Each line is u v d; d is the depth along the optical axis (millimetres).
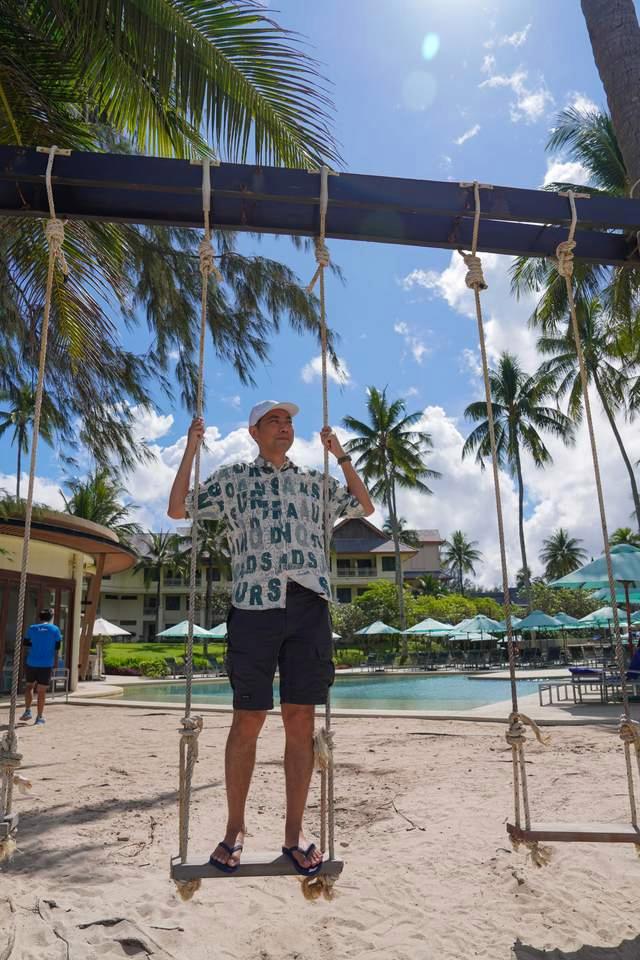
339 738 8562
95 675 28047
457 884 3523
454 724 9758
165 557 61750
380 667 37906
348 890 3465
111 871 3752
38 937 2920
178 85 5340
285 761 2871
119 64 5438
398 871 3713
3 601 15352
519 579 78375
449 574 88938
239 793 2770
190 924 3084
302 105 5465
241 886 3572
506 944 2881
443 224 3916
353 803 5238
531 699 14820
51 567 17219
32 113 6445
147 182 3355
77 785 6039
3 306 7410
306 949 2861
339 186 3508
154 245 7758
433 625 36438
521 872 3639
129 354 8180
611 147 18625
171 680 32062
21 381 8352
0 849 2682
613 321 21047
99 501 33000
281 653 2920
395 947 2861
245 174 3436
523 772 3027
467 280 3611
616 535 57312
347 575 63062
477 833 4340
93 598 22609
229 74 5238
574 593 49031
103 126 7309
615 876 3590
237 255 8000
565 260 3723
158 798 5508
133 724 10836
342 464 3326
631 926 3033
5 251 7223
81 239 7184
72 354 7918
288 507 3047
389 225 3846
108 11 5227
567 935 2949
